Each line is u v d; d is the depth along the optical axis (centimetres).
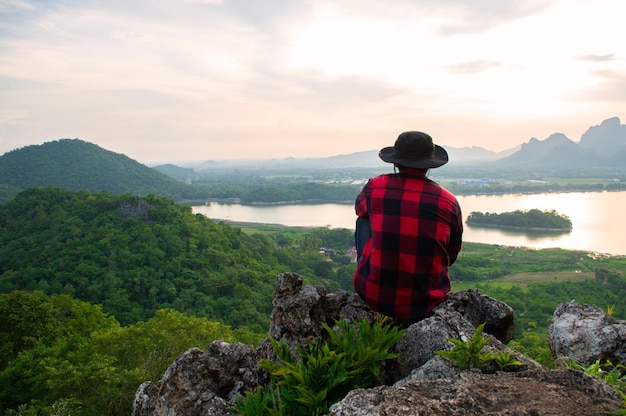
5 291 6688
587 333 442
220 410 370
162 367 1950
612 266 8662
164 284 6975
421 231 339
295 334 399
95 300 6500
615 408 249
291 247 11094
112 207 9512
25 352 2292
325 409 289
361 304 445
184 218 9412
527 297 6469
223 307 6694
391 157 370
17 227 9181
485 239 12650
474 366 309
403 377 365
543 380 284
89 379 1775
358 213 394
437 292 346
